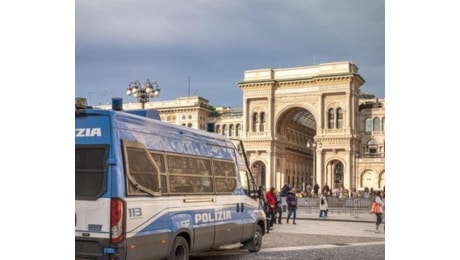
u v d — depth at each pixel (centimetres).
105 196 991
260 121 8750
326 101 8194
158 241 1098
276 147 8619
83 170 1020
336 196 5391
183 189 1218
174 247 1165
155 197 1101
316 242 1941
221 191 1402
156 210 1100
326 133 8106
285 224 2902
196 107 7325
